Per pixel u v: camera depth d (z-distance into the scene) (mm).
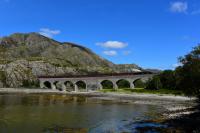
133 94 150625
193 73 61906
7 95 144250
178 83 68062
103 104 96875
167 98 126188
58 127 48062
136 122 54125
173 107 85688
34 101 105125
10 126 48344
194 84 62438
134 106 90000
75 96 145750
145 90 166625
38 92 189000
